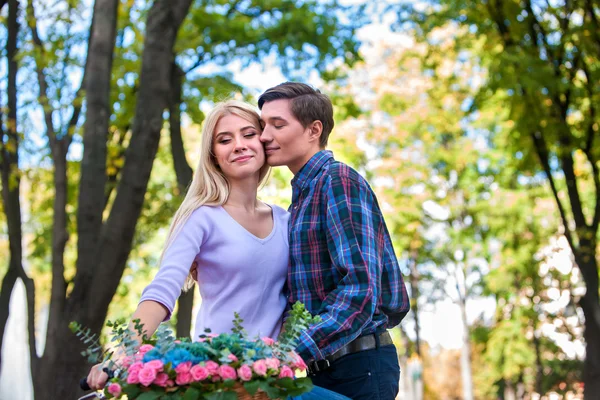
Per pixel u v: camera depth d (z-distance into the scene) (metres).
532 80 10.43
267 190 11.63
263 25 11.51
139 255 15.66
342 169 3.12
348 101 13.06
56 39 9.04
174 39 7.27
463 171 21.84
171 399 2.41
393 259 3.18
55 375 6.95
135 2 10.66
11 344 24.83
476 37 11.99
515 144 11.88
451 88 20.11
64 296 7.21
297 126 3.25
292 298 3.14
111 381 2.50
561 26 11.32
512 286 21.44
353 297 2.88
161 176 15.33
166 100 7.20
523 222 19.97
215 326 3.09
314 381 3.08
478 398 30.19
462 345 24.00
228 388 2.43
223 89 10.71
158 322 2.91
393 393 3.10
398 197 22.28
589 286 11.27
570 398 21.95
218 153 3.21
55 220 7.48
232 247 3.11
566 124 11.27
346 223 2.99
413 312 24.75
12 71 8.46
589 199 18.16
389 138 22.52
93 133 7.34
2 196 8.50
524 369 23.02
